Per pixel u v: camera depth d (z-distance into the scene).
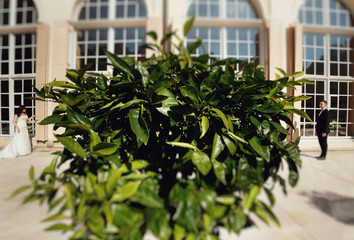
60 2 7.21
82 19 7.97
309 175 3.96
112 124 1.45
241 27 7.69
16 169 4.53
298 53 6.98
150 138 1.45
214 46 7.84
